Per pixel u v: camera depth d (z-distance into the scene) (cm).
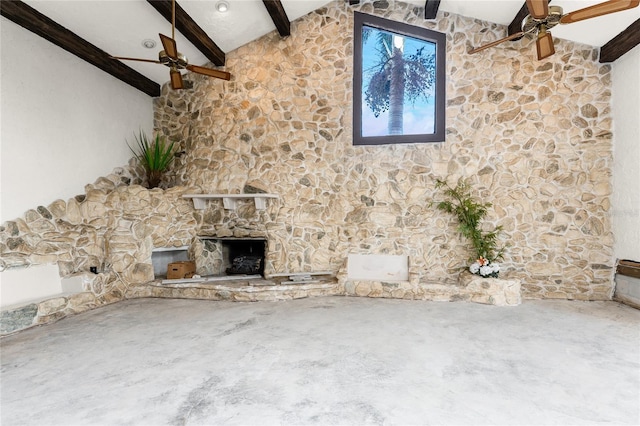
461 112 468
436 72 480
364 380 223
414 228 474
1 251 335
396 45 507
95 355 265
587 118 432
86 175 439
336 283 464
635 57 388
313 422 178
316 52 507
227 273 520
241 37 507
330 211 495
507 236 450
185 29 427
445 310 386
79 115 430
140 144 533
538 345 282
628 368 240
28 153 365
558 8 281
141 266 461
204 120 535
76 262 408
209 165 526
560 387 214
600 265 427
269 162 509
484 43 466
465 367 242
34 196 371
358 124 498
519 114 451
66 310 368
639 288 387
